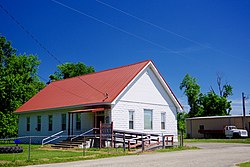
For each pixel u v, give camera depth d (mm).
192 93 75875
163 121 33875
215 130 55688
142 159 17594
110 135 26406
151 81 33250
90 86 34688
